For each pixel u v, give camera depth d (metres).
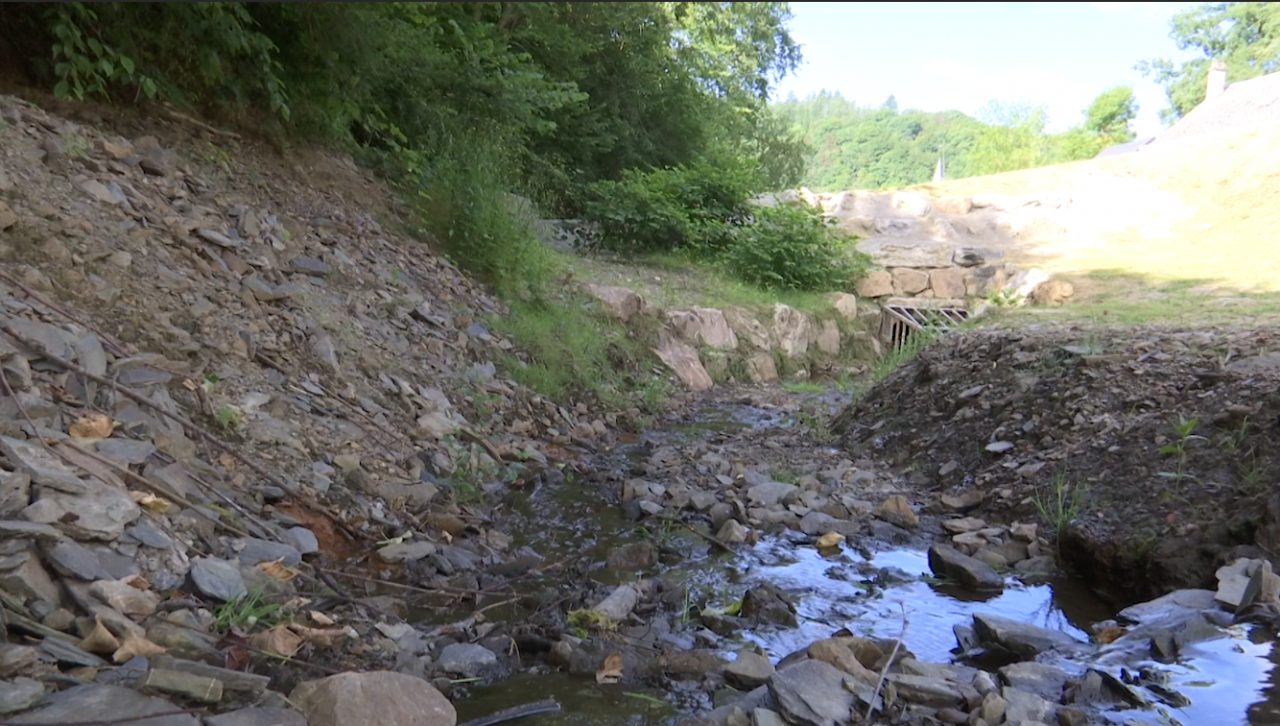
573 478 6.49
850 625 4.06
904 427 7.64
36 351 3.96
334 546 4.38
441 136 11.07
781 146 31.00
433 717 2.82
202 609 3.19
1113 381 6.23
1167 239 18.17
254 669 2.98
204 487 4.04
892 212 20.61
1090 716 3.08
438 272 9.06
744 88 27.73
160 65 7.49
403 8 10.44
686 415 9.64
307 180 8.70
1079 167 22.44
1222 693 3.24
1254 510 4.39
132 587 3.03
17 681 2.40
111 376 4.25
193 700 2.59
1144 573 4.50
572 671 3.43
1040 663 3.54
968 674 3.46
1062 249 18.27
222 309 5.64
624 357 10.56
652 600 4.25
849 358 15.10
